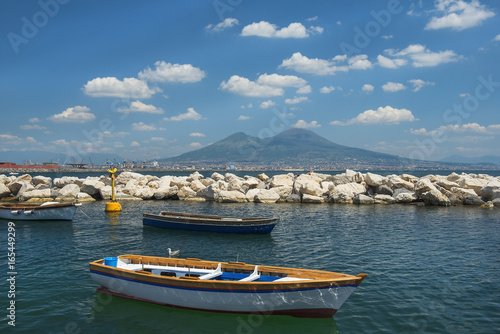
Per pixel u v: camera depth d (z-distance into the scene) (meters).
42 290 18.59
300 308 15.46
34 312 16.09
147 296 17.11
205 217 36.12
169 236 31.70
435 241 29.19
